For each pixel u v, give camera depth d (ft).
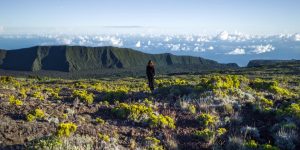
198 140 36.55
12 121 36.24
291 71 221.25
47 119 37.88
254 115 44.75
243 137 36.81
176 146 33.94
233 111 45.39
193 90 56.80
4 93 55.93
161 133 37.65
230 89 54.90
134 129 38.37
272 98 53.01
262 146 33.42
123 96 57.31
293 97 53.83
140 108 43.14
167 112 45.24
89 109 45.98
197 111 46.26
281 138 35.50
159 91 59.93
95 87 84.07
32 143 29.50
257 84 62.08
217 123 40.96
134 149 32.50
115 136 35.19
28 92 61.77
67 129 31.99
